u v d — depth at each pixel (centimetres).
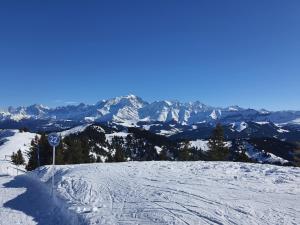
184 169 2380
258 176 1958
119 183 1938
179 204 1401
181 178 1972
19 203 1886
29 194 2158
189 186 1716
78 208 1522
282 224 1121
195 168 2411
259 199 1422
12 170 6050
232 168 2352
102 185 1928
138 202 1504
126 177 2123
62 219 1510
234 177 1947
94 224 1302
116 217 1344
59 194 1877
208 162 2834
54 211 1656
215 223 1162
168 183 1833
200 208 1323
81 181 2080
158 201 1478
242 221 1159
